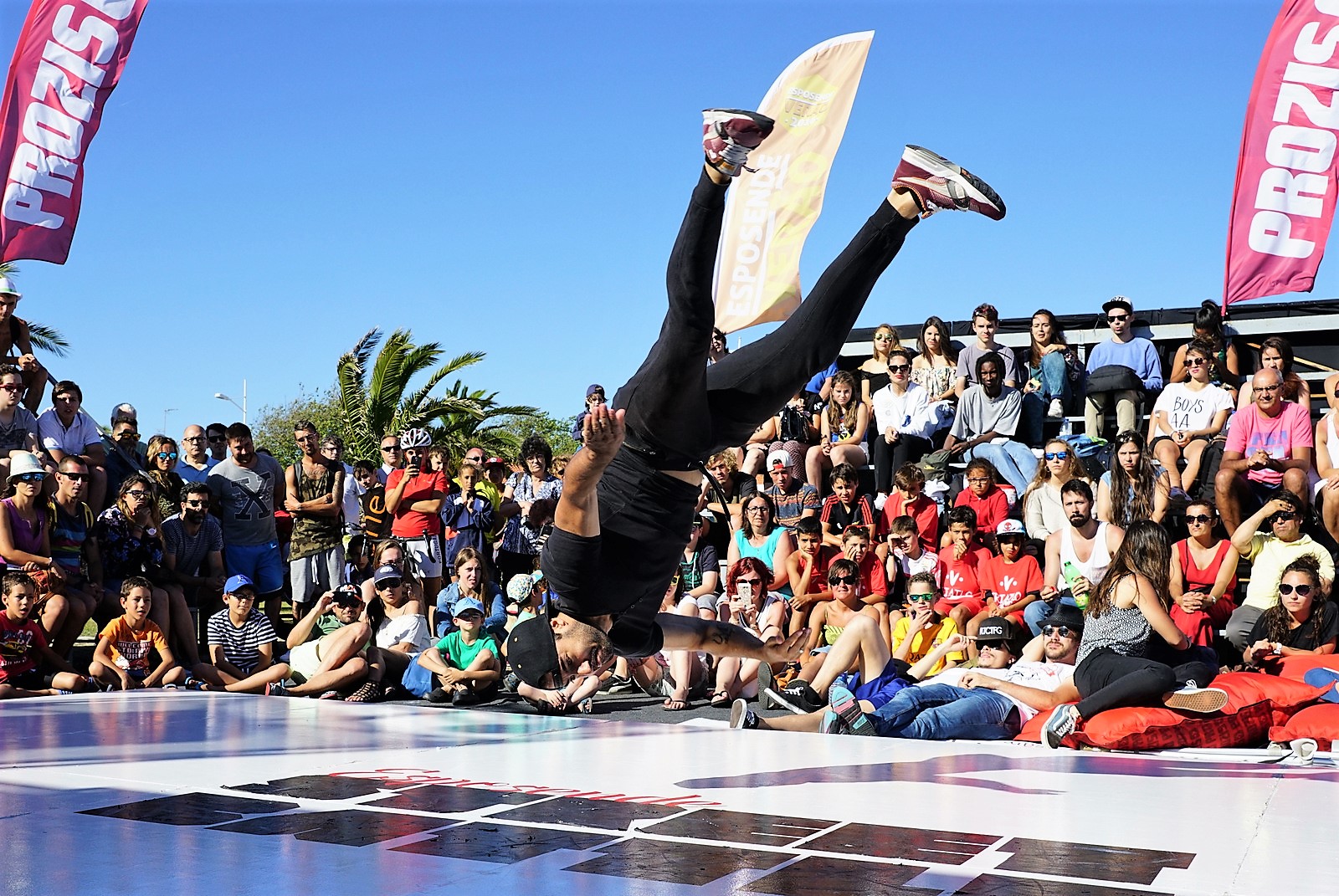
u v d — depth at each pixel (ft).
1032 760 15.81
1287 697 18.76
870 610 25.70
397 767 14.10
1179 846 10.13
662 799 12.08
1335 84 25.89
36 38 28.04
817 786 13.12
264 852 9.51
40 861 9.23
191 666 28.27
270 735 17.01
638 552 11.29
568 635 11.23
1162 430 28.99
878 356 34.94
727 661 25.70
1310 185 26.08
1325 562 23.15
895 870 9.08
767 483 32.14
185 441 32.78
